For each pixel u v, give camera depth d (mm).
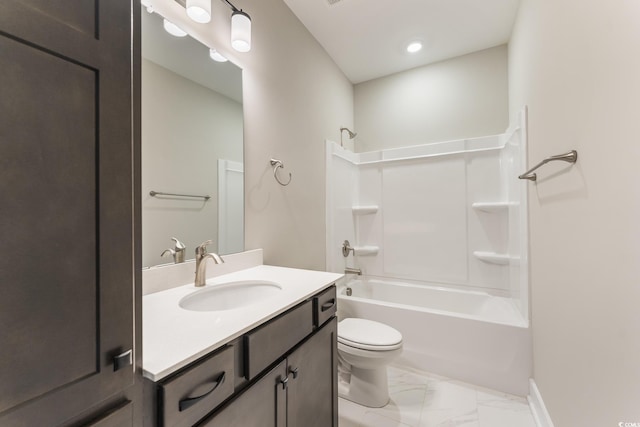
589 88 925
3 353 368
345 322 1851
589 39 923
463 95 2602
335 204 2537
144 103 1066
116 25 493
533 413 1537
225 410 712
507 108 2441
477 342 1822
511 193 2117
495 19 2086
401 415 1553
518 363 1710
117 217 496
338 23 2111
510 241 2176
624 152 744
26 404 389
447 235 2598
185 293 1059
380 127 2984
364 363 1584
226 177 1409
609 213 819
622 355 760
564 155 1069
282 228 1818
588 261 949
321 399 1174
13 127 375
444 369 1914
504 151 2332
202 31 1291
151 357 607
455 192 2570
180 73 1196
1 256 367
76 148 440
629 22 713
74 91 436
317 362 1150
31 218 393
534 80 1538
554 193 1241
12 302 376
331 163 2424
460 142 2535
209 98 1326
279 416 911
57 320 420
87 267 455
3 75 365
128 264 517
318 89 2322
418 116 2799
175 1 1176
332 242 2422
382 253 2875
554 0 1228
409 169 2773
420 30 2213
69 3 433
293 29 1983
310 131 2182
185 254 1203
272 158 1732
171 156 1158
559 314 1207
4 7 367
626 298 741
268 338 864
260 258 1599
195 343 672
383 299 2732
